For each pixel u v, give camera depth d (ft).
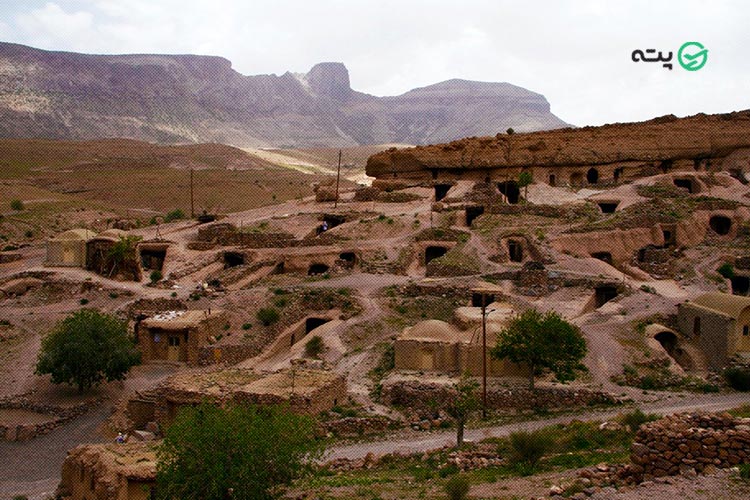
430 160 366.63
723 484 63.87
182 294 229.66
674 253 258.98
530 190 327.06
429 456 114.73
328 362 185.37
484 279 230.07
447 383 156.97
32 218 430.61
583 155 358.43
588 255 257.34
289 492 94.68
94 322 181.47
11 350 203.10
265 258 262.26
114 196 636.07
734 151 359.66
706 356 178.70
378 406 154.10
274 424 87.66
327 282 236.84
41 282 247.29
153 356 203.82
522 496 79.71
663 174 331.16
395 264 249.96
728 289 225.97
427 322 179.42
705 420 71.72
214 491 82.23
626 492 65.36
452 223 284.61
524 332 156.35
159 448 95.91
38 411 170.19
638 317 193.16
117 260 252.01
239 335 206.49
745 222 274.57
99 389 182.19
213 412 89.25
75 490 115.75
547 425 134.92
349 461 116.06
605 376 163.12
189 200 625.00
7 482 134.10
